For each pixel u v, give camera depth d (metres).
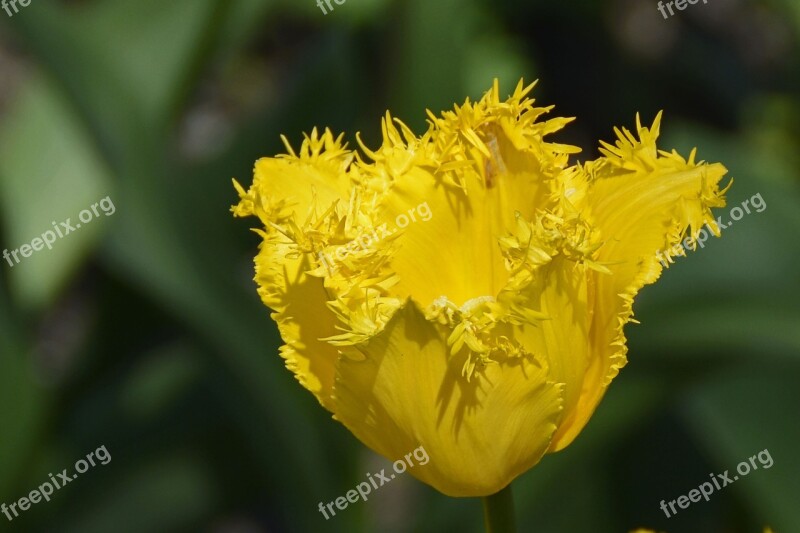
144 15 0.87
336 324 0.51
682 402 0.80
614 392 0.73
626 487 0.84
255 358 0.79
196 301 0.79
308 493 0.83
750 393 0.78
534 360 0.49
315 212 0.51
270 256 0.51
